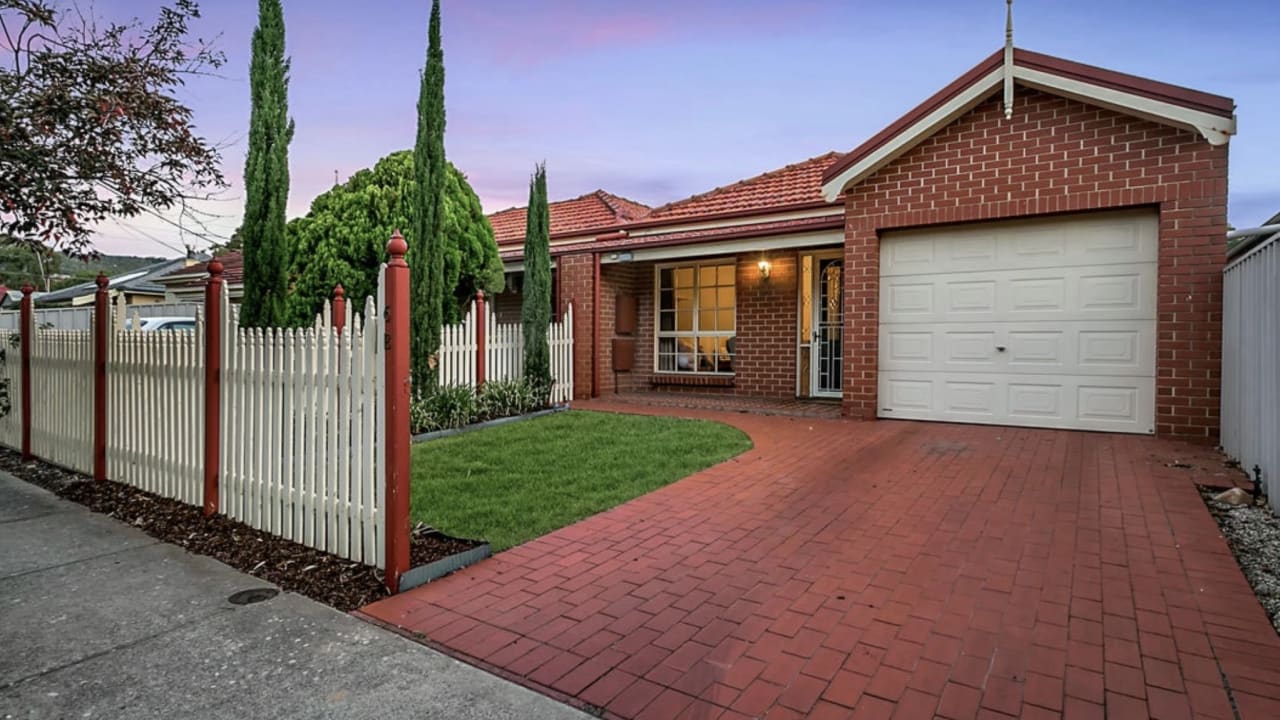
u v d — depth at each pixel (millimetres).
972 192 7910
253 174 6453
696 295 12867
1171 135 6875
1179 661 2676
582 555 4047
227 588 3676
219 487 4891
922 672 2643
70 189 4004
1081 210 7344
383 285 3676
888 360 8688
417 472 6090
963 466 6059
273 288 6512
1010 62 7406
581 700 2516
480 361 9445
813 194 11828
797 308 11727
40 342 7168
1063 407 7656
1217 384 6711
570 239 14305
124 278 25391
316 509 4164
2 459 7438
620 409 10406
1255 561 3758
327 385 4047
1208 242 6730
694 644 2920
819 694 2504
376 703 2527
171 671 2791
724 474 5961
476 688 2615
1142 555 3832
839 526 4484
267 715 2459
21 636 3123
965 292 8172
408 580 3598
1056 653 2764
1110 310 7395
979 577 3580
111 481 6105
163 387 5469
